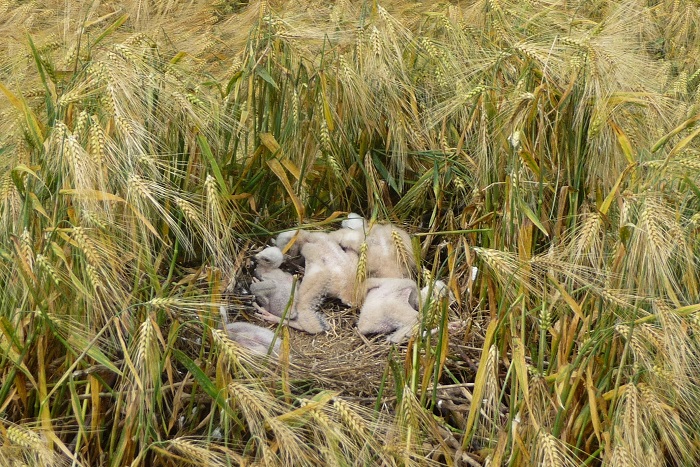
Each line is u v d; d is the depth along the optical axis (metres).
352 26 5.07
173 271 4.06
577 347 3.54
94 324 3.41
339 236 4.55
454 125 4.85
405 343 4.11
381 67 4.60
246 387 3.21
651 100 3.97
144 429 3.27
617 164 4.01
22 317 3.33
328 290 4.36
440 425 3.54
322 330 4.27
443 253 4.61
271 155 4.43
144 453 3.16
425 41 4.95
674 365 3.09
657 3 7.55
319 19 5.90
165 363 3.34
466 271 4.34
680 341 3.11
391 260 4.49
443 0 6.95
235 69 4.67
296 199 4.33
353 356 4.06
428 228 4.79
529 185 4.05
